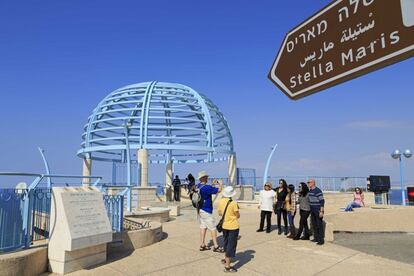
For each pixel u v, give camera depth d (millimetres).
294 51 2693
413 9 1846
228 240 6863
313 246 9188
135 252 8188
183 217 15430
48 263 6754
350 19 2227
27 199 6891
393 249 10328
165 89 25031
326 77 2400
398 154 22625
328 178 25531
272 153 23984
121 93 25250
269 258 7832
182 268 6957
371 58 2084
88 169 24750
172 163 27078
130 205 13516
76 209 6980
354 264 7551
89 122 25875
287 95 2781
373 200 24641
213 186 8438
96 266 7070
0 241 6289
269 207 11031
